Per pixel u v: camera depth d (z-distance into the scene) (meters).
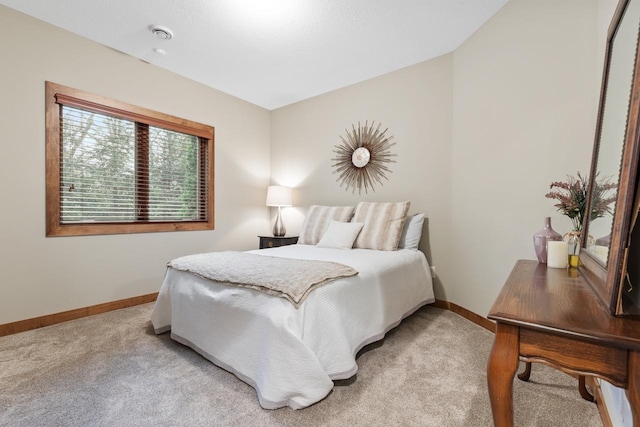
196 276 1.90
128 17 2.22
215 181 3.59
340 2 2.06
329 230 2.95
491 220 2.27
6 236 2.14
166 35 2.45
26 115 2.21
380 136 3.22
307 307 1.41
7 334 2.12
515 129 2.06
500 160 2.18
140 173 2.95
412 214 2.99
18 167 2.19
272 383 1.31
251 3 2.07
